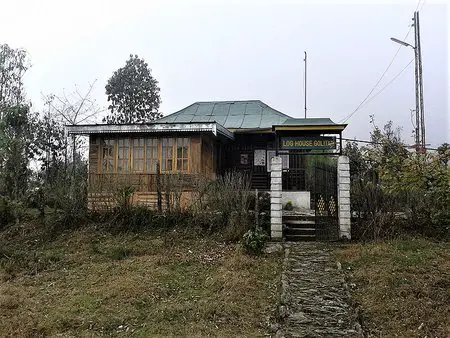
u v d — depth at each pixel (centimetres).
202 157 1722
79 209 1470
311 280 1000
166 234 1351
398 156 900
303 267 1084
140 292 947
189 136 1705
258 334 778
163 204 1473
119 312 862
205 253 1209
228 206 1405
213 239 1312
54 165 2392
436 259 1079
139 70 3856
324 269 1066
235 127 2059
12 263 1166
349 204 1342
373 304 870
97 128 1700
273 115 2248
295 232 1387
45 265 1162
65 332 790
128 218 1428
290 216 1469
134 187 1516
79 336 771
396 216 1368
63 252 1269
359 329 770
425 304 848
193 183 1487
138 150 1733
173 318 840
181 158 1698
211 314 848
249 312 867
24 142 2077
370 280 977
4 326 799
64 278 1068
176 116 2325
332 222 1388
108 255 1207
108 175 1529
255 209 1365
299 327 790
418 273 991
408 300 866
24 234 1438
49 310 878
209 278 1038
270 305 898
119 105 3769
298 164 1950
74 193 1492
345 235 1326
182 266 1123
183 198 1462
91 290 973
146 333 777
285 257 1153
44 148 2514
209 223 1377
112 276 1055
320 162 1866
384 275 981
